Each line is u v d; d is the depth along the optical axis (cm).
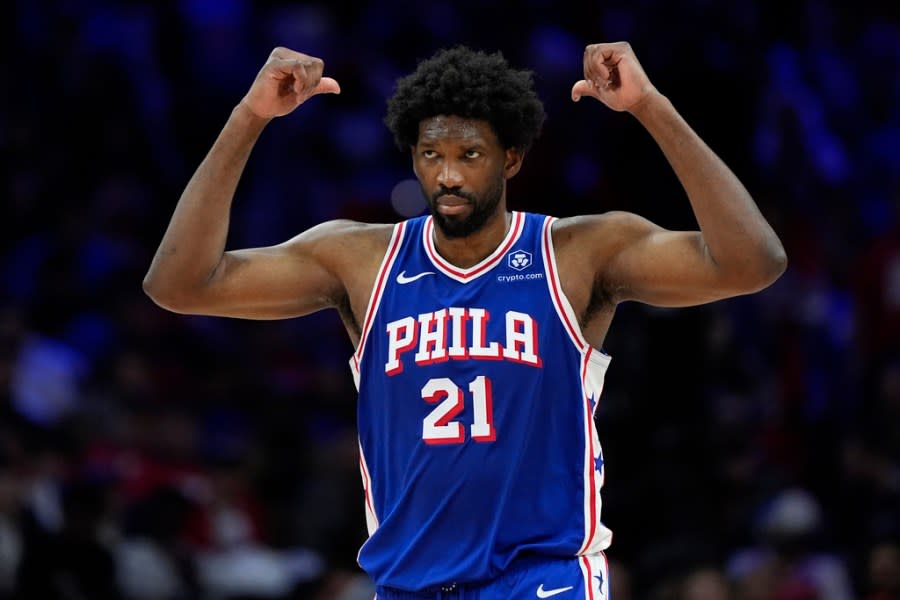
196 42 4462
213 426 3631
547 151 3844
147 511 2870
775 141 4006
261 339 3891
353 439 3353
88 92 4306
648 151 3700
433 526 1409
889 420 3431
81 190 4212
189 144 4381
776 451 3412
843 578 2992
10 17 4347
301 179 4288
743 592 2948
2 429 3114
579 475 1424
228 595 2908
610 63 1407
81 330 3794
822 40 4244
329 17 4559
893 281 3681
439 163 1398
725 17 3862
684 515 3177
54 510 2936
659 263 1428
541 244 1455
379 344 1450
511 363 1408
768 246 1379
